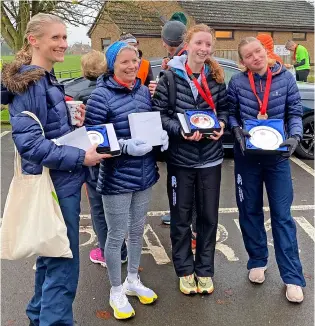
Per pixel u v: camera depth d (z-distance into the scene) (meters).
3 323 2.79
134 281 3.02
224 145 6.50
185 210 3.00
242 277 3.30
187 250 3.09
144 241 3.94
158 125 2.67
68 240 2.23
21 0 11.18
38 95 2.08
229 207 4.79
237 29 21.73
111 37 18.92
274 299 3.02
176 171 2.93
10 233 2.23
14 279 3.30
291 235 3.01
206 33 2.72
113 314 2.87
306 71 11.80
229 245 3.83
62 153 2.11
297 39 23.75
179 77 2.82
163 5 17.41
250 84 2.86
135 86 2.68
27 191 2.19
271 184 2.98
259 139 2.76
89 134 2.40
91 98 2.60
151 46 18.31
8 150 7.46
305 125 6.61
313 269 3.39
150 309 2.92
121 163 2.63
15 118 2.06
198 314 2.87
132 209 2.84
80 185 2.33
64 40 2.18
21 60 2.18
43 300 2.36
